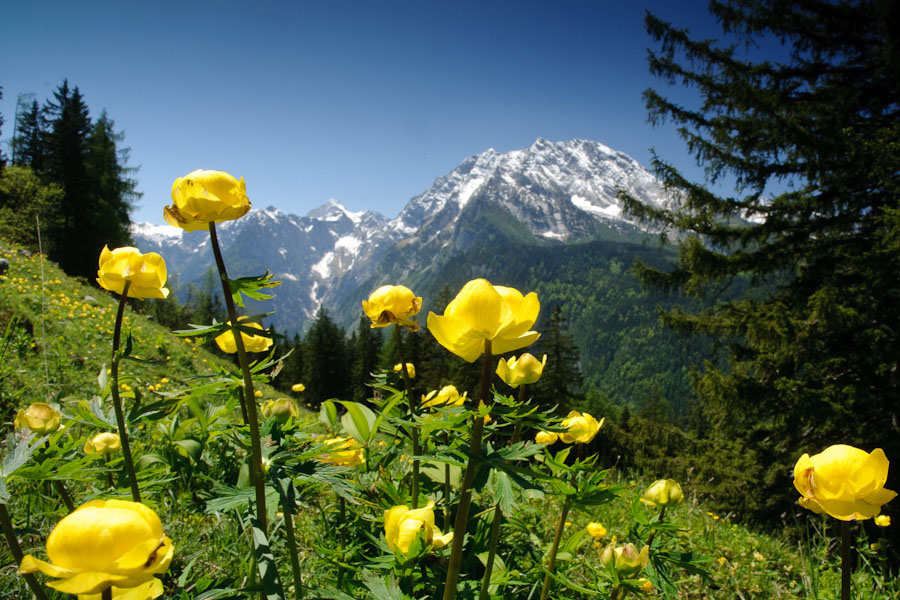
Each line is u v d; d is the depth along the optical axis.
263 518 1.21
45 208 28.34
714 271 10.80
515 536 2.49
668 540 2.21
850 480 1.19
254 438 1.21
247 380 1.20
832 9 10.57
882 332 8.73
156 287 1.38
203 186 1.15
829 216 10.39
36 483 1.99
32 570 0.75
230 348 1.72
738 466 10.84
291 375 54.84
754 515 10.13
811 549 3.69
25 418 1.43
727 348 11.50
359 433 2.10
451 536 1.52
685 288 11.69
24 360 5.33
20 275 12.34
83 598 0.89
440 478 2.46
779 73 11.22
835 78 11.12
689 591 2.81
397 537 1.51
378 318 2.07
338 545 2.08
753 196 11.03
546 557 2.12
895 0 9.43
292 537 1.39
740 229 11.05
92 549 0.75
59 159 36.88
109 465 1.72
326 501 2.71
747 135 10.59
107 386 1.41
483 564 1.94
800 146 9.90
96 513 0.79
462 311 1.09
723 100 11.27
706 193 11.12
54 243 35.06
